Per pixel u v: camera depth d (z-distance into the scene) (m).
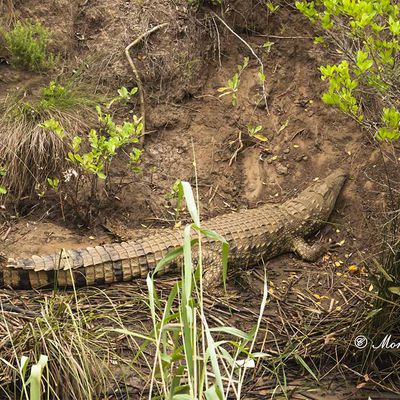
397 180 7.96
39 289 6.94
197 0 9.11
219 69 9.04
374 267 7.10
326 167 8.47
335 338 6.33
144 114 8.62
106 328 6.09
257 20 9.15
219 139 8.70
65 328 5.86
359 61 5.70
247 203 8.40
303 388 6.00
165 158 8.52
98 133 8.25
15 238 7.50
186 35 9.00
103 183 8.07
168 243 7.39
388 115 5.84
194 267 7.38
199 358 4.57
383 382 6.07
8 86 8.47
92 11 9.09
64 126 7.99
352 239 7.89
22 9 9.00
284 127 8.72
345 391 6.00
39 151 7.76
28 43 8.59
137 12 9.08
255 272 7.66
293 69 8.99
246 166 8.60
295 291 7.23
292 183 8.51
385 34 7.12
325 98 5.93
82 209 7.89
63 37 8.94
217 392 4.38
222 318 6.70
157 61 8.87
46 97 8.26
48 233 7.63
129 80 8.75
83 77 8.70
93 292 6.96
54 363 5.59
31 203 7.86
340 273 7.51
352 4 5.64
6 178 7.81
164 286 7.14
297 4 6.36
